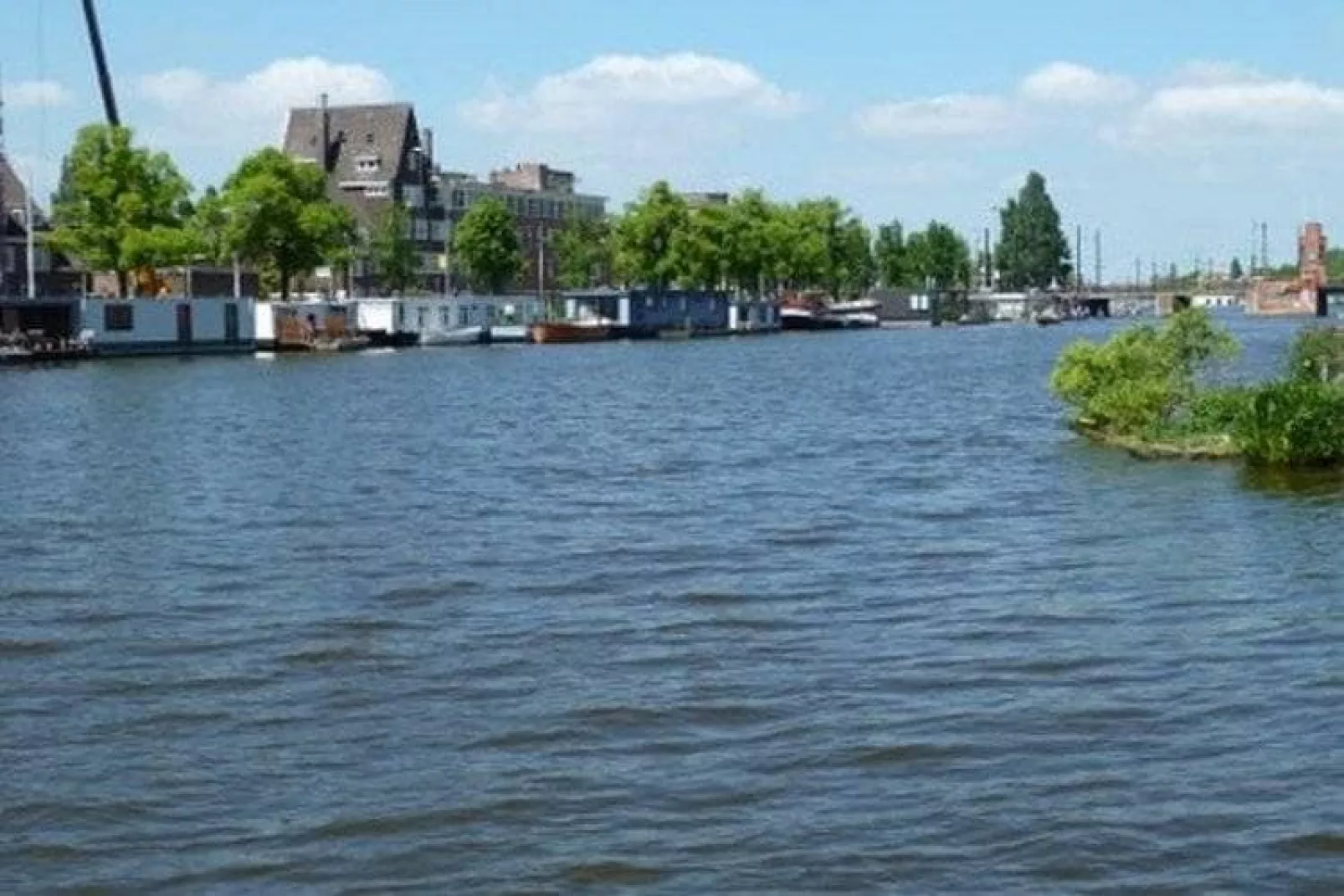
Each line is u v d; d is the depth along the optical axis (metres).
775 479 55.12
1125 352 61.84
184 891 18.42
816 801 20.77
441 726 24.20
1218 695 25.05
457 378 118.56
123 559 39.03
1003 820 19.94
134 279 156.38
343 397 97.94
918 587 34.41
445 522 44.84
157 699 26.00
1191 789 20.86
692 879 18.44
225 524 44.78
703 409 88.12
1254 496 46.22
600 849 19.31
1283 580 33.94
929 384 107.94
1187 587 33.50
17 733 24.19
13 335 134.38
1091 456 58.34
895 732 23.52
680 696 25.62
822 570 36.75
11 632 30.92
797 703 25.16
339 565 37.81
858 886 18.17
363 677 27.14
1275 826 19.56
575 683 26.55
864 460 60.97
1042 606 32.06
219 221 156.62
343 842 19.70
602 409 88.56
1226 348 60.75
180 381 115.44
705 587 34.59
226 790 21.52
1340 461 51.56
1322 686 25.41
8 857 19.42
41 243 153.50
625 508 47.75
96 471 58.66
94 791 21.55
